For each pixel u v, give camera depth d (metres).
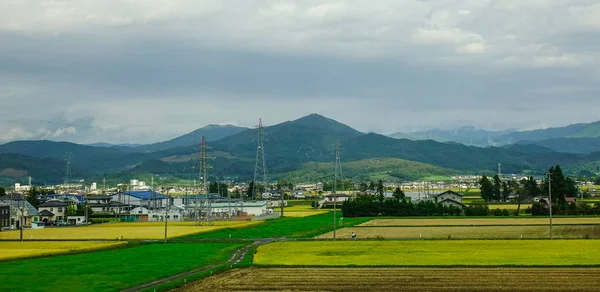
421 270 83.81
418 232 144.25
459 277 77.69
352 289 70.94
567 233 135.00
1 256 101.56
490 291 68.62
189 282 75.81
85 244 124.19
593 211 198.25
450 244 115.19
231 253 108.06
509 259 92.50
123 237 142.62
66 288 72.19
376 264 89.50
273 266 88.75
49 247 118.38
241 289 71.44
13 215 193.62
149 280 78.00
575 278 75.75
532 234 134.00
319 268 87.00
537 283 72.75
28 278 79.69
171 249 115.38
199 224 186.38
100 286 73.50
